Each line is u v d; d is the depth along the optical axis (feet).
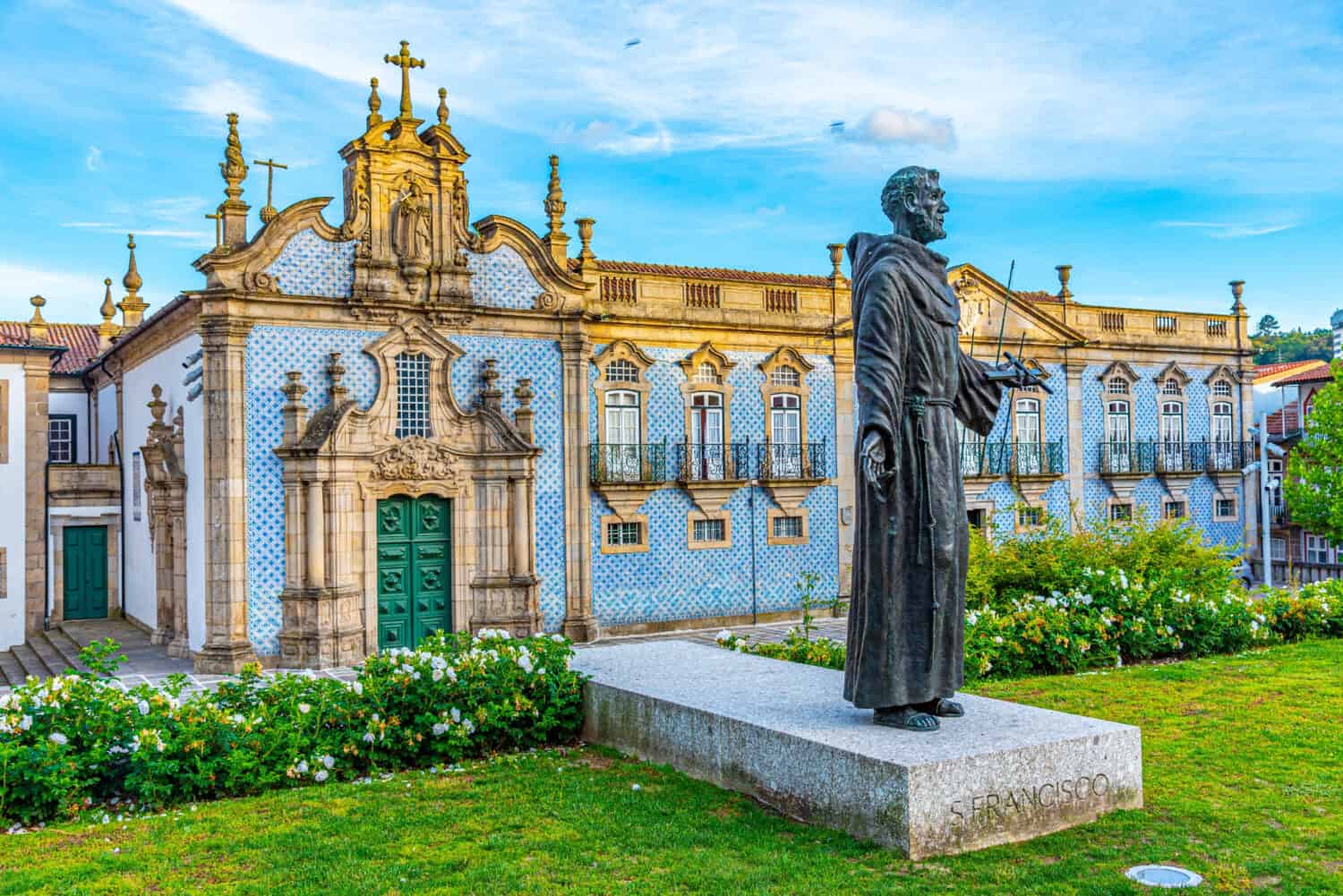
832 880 22.31
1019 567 56.49
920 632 26.89
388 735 33.12
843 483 88.89
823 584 87.81
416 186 71.46
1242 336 112.37
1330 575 100.07
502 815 27.78
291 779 31.81
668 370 82.12
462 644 37.76
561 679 35.99
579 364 76.69
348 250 69.67
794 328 86.48
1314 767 30.19
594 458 78.64
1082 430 103.09
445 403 71.92
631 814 27.45
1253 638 53.83
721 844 24.94
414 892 22.74
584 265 79.15
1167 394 108.47
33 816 28.86
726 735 29.19
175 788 30.30
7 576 86.22
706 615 82.89
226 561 65.00
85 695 31.37
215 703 33.35
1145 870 22.48
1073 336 102.06
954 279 96.53
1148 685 43.55
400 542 70.85
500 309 73.77
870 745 25.32
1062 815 25.44
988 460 97.14
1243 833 24.77
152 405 75.10
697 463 83.10
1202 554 58.95
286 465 66.85
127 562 91.40
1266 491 87.25
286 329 67.56
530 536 74.54
